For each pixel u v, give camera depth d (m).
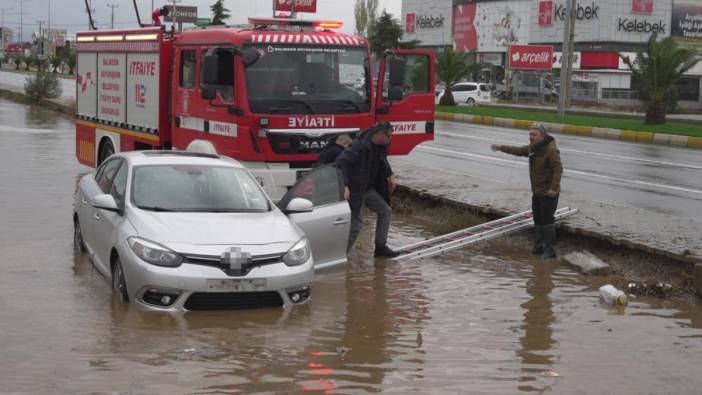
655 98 34.00
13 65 145.12
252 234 8.03
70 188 15.51
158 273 7.55
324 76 12.43
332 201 9.66
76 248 10.55
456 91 55.91
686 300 8.87
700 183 17.84
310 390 5.89
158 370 6.21
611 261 10.51
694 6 68.19
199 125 12.98
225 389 5.86
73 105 39.59
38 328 7.21
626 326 7.79
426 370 6.41
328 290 8.89
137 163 9.11
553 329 7.62
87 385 5.87
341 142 11.16
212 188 8.94
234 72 12.02
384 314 7.99
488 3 82.06
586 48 68.44
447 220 13.04
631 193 16.12
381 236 10.72
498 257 10.82
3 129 28.00
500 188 15.07
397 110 13.30
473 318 7.94
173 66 13.80
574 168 20.38
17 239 11.04
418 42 72.06
